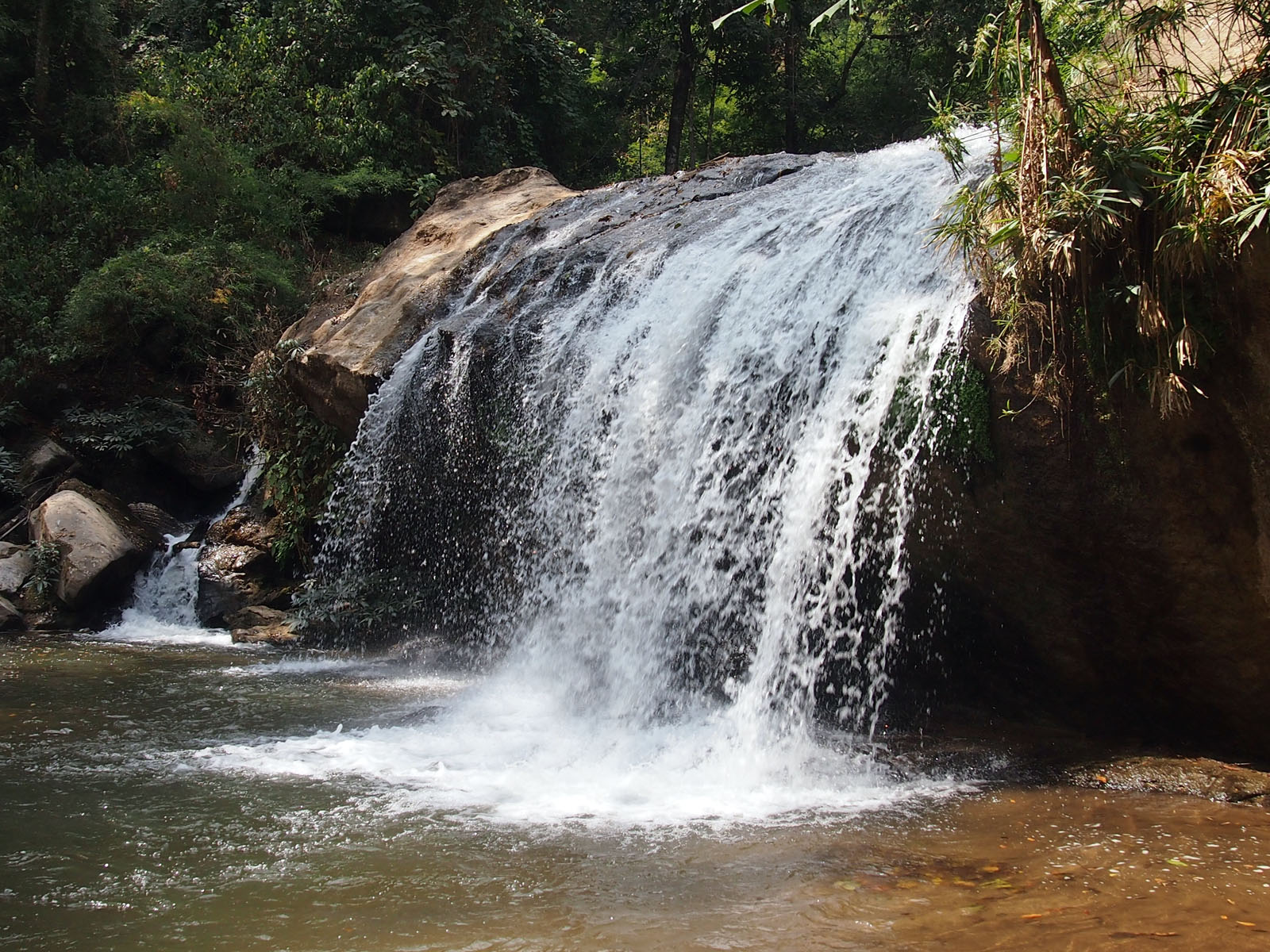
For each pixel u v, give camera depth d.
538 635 8.18
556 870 3.89
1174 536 4.82
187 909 3.55
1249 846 4.05
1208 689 5.04
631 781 5.13
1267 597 4.64
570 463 8.28
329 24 20.48
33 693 7.45
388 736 6.14
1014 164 5.15
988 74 5.55
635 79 26.30
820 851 4.07
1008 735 5.73
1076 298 4.79
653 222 9.95
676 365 7.65
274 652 9.52
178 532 13.37
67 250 16.47
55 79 20.17
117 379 15.10
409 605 9.62
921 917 3.39
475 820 4.52
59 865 3.98
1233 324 4.45
